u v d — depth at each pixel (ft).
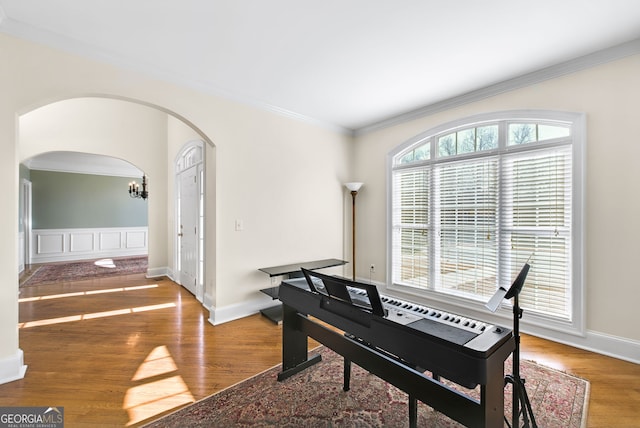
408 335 4.40
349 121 13.33
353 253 13.75
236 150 10.55
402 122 12.55
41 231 22.41
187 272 14.57
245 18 6.40
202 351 8.06
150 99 8.54
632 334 7.36
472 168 10.45
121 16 6.33
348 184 13.48
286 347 6.87
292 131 12.26
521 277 4.42
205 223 11.40
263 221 11.38
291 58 8.07
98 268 20.01
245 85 9.75
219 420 5.37
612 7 5.94
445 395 4.29
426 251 11.82
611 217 7.61
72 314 10.98
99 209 25.12
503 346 4.07
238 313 10.62
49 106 14.07
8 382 6.52
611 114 7.55
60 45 7.05
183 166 15.31
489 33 6.87
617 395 6.08
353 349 5.66
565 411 5.61
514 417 4.55
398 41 7.24
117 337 8.94
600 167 7.73
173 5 5.98
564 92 8.29
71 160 22.47
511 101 9.32
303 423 5.29
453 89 9.96
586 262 8.00
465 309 10.60
